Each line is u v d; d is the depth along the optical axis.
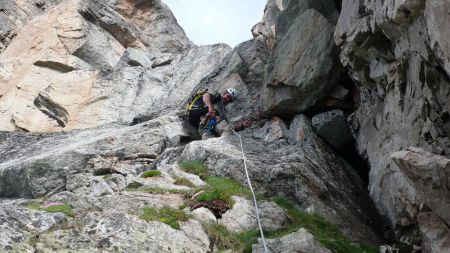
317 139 9.33
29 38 18.30
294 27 10.48
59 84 15.55
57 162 9.55
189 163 8.56
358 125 9.05
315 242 5.61
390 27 6.11
